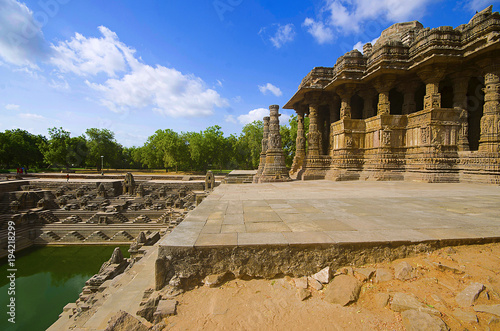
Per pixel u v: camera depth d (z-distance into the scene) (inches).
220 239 137.4
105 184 1115.9
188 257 127.3
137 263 234.5
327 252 131.5
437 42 518.3
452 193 346.9
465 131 552.7
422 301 103.9
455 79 564.4
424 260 131.2
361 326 95.3
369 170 633.6
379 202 269.7
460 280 115.6
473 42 494.0
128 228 859.4
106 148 2263.8
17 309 458.9
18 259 703.7
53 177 1406.3
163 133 2503.7
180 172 2444.6
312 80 770.8
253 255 129.3
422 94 793.6
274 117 616.7
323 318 100.7
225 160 2253.9
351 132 660.7
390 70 583.8
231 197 312.8
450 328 88.9
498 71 490.3
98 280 299.4
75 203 1013.2
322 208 235.3
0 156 2071.9
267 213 211.3
